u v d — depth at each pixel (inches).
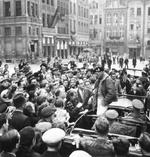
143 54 3280.0
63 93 339.3
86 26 3563.0
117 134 201.2
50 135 147.9
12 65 1723.7
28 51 2112.5
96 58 2021.4
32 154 159.3
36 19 2240.4
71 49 3056.1
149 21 3233.3
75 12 3161.9
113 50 3501.5
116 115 210.2
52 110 222.4
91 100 315.9
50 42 2516.0
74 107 323.3
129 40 3366.1
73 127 223.6
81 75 578.6
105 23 3533.5
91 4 3649.1
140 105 228.4
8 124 240.1
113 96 289.6
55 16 2391.7
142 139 145.9
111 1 3452.3
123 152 148.9
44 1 2421.3
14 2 2138.3
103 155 161.0
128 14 3346.5
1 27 2207.2
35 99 328.5
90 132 205.2
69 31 2982.3
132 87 480.7
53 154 146.3
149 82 536.4
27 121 222.7
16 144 152.4
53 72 645.9
